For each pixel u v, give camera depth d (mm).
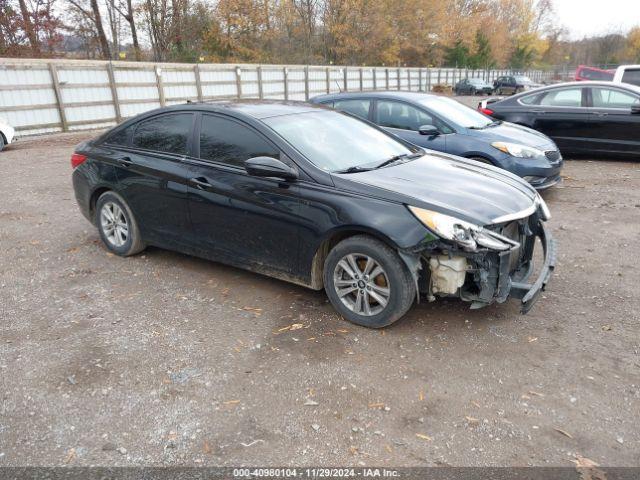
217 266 5141
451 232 3422
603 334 3762
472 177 4262
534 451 2660
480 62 64875
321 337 3768
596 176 9094
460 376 3289
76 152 5637
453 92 47812
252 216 4227
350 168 4133
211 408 3014
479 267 3586
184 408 3018
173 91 21172
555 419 2893
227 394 3137
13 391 3184
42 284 4773
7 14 26703
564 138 10312
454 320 3982
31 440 2779
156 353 3586
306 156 4090
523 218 3893
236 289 4602
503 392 3129
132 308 4270
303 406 3021
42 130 17062
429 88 45656
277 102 5055
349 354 3547
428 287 3725
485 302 3676
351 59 45469
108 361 3490
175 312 4188
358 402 3053
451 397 3088
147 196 4941
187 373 3352
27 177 9797
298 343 3693
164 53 35469
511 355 3514
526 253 4230
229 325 3965
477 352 3553
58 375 3340
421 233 3482
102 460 2631
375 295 3773
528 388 3164
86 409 3018
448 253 3543
